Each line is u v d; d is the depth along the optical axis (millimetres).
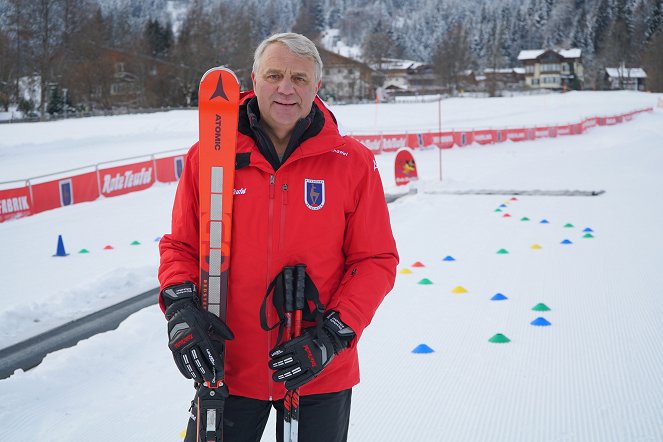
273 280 1930
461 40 109500
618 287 6070
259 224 1936
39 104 57594
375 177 2076
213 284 1917
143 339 4969
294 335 1917
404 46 162250
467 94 91625
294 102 1909
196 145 2057
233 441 2018
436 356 4488
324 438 1990
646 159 20453
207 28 67438
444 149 28547
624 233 8797
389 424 3498
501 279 6574
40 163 23469
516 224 9922
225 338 1898
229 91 1885
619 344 4562
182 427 3512
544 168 19297
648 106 55062
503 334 4871
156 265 7848
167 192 16016
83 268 8227
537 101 62531
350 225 2043
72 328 5562
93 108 61281
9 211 12320
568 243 8258
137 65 65438
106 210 13344
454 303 5770
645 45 107000
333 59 94500
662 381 3895
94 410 3744
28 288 7297
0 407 3740
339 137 2000
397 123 44406
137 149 27906
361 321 1922
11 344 5168
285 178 1944
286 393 1926
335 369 1994
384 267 2035
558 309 5473
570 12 147875
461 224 10055
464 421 3506
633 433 3273
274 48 1912
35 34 53969
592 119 39219
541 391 3844
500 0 174875
